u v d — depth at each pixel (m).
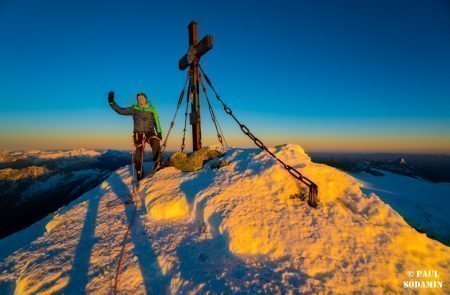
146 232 3.85
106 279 2.93
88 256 3.43
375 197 4.08
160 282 2.87
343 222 3.45
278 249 3.06
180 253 3.24
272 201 3.89
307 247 3.03
